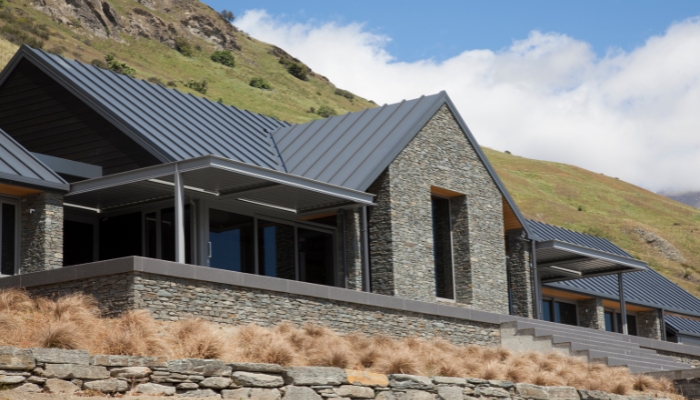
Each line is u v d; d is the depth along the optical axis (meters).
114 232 25.69
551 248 30.45
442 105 28.62
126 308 17.12
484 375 18.03
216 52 153.38
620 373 21.34
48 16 120.94
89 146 24.83
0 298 16.39
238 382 13.78
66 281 18.16
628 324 41.12
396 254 25.69
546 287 35.34
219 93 127.12
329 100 156.38
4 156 21.41
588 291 37.00
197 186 23.25
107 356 12.85
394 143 26.31
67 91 25.50
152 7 165.00
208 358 14.42
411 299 24.53
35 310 16.45
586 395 18.94
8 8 111.62
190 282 18.16
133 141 24.09
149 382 13.02
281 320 19.73
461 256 28.30
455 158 28.66
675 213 119.88
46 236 21.30
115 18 138.00
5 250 21.52
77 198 24.28
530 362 20.12
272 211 26.22
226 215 25.09
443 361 17.86
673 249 96.62
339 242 25.62
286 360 15.12
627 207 118.38
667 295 41.91
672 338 42.41
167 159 23.27
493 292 28.78
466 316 24.48
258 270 25.69
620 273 33.75
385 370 16.33
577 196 118.69
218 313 18.50
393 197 26.05
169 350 14.22
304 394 14.34
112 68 106.69
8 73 26.34
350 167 25.91
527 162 134.88
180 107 27.45
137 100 26.12
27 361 11.98
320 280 27.61
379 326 22.11
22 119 26.14
